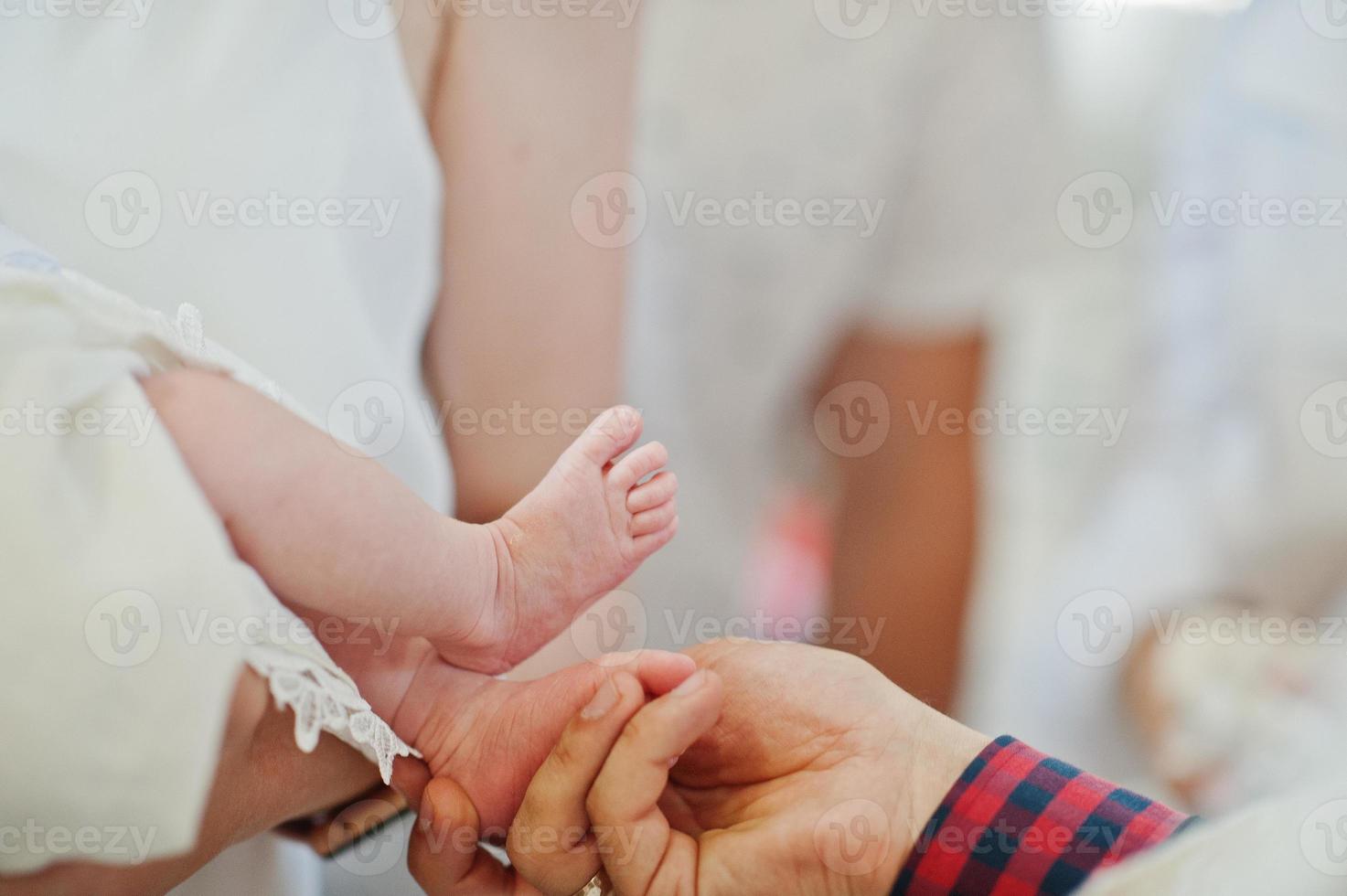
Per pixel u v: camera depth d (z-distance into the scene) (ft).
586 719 2.09
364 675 2.35
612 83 2.31
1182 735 2.28
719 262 1.85
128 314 2.07
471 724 2.33
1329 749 2.07
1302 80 1.93
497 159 2.59
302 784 2.26
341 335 2.78
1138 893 1.82
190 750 1.78
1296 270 2.03
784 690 2.26
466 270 2.74
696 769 2.32
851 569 2.24
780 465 2.05
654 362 1.98
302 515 2.05
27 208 2.74
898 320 1.85
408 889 2.92
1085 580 2.26
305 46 2.83
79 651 1.72
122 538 1.78
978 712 2.39
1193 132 1.91
